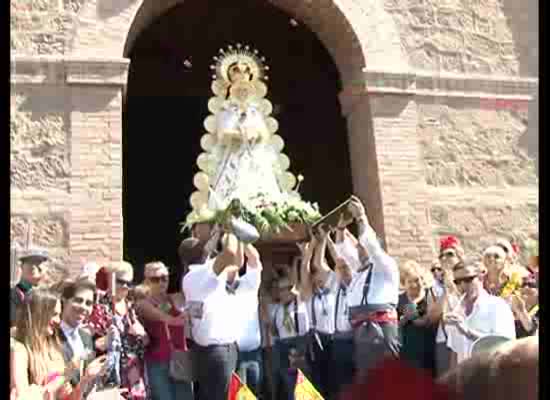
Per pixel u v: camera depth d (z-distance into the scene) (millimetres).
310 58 18734
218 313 7207
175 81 19125
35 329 5480
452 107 13469
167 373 7246
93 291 6414
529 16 14391
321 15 13539
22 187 11406
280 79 18828
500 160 13555
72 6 12141
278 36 18547
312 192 18500
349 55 13555
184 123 20000
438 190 13062
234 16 18156
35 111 11672
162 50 18719
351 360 8320
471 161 13383
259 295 9188
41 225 11320
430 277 9195
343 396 1690
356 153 13492
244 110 12617
